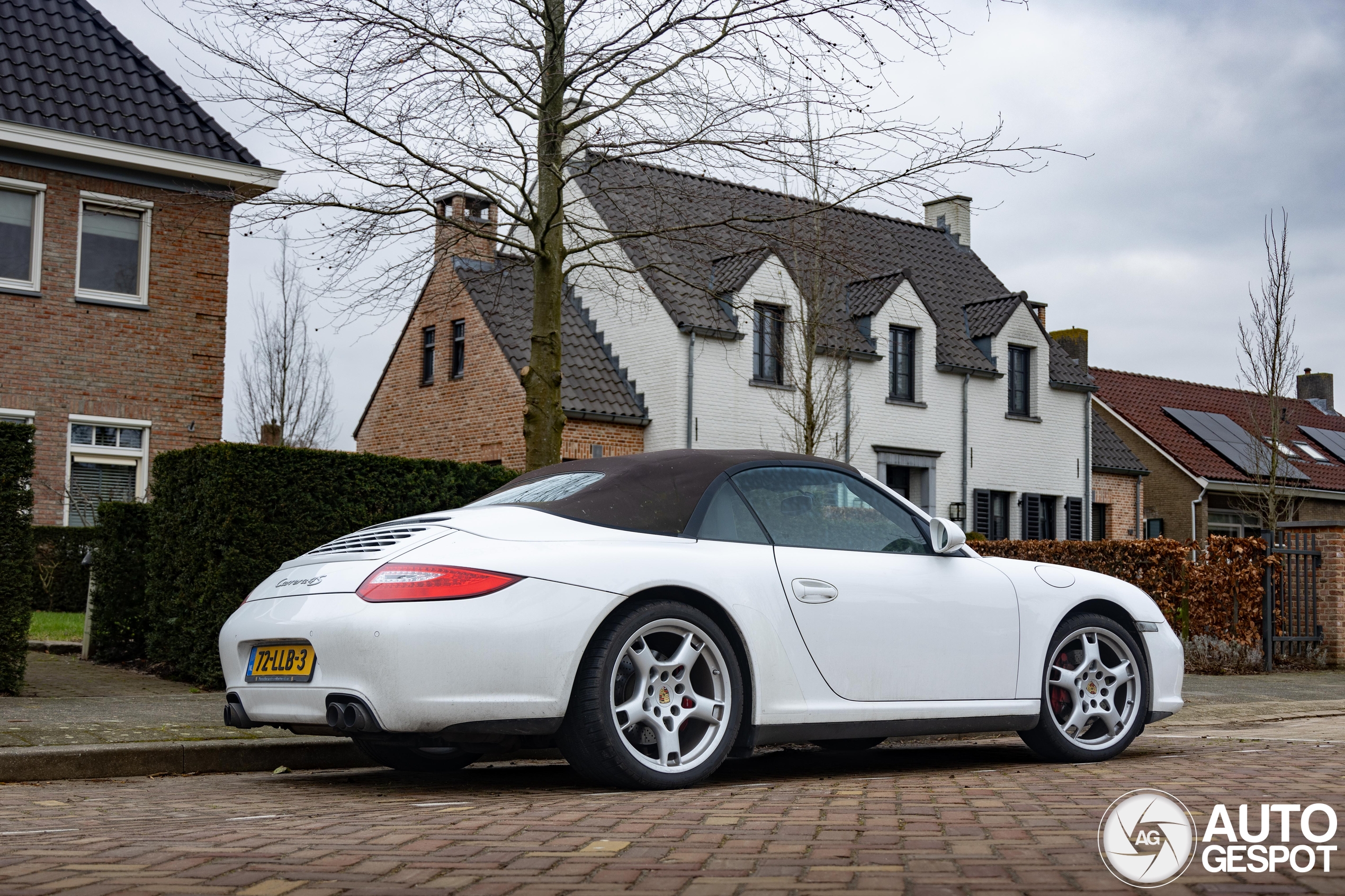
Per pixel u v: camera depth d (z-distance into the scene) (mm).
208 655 8367
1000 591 5469
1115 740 5691
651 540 4746
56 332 15430
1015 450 25828
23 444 7637
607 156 9336
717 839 3369
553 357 9742
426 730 4203
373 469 9086
